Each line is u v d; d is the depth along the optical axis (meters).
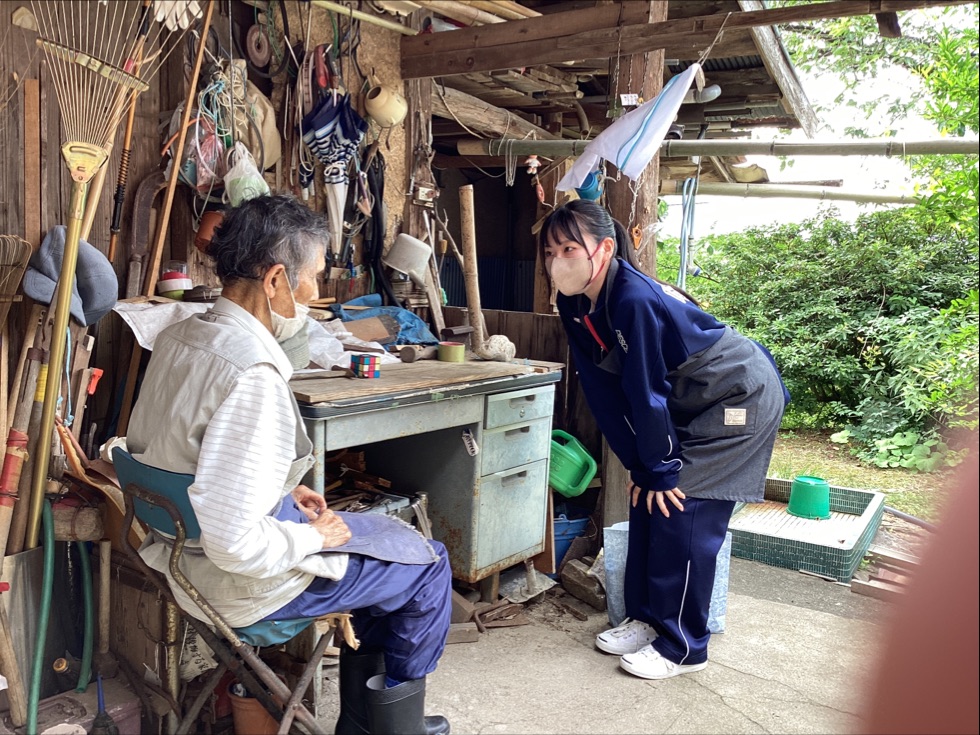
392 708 2.03
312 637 2.38
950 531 0.25
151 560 1.88
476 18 4.16
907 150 3.65
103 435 3.03
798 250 8.70
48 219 2.77
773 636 3.10
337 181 3.65
